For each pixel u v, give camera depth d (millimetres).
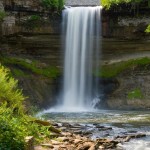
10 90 14312
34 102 29375
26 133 11602
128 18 32719
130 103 31875
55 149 11773
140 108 31562
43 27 32375
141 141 14836
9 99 13797
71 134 15000
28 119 13953
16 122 10906
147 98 31922
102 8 32938
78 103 33312
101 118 23312
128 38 33094
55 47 33531
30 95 29766
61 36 33125
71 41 33406
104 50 33875
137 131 17281
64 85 33500
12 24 31344
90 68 33938
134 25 32688
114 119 22594
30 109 21031
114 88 33250
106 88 33562
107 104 32500
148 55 33625
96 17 33219
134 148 13500
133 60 33594
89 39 33500
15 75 30359
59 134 14492
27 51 33125
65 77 33594
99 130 17500
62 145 12484
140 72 33156
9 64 31250
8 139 9875
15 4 31219
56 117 24109
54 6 32375
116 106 32156
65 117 24125
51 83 32906
